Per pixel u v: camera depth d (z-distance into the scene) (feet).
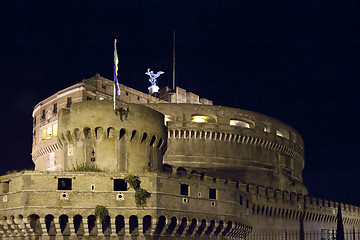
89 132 326.24
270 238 440.86
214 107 495.82
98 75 485.56
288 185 533.55
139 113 333.21
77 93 463.01
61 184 288.51
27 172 280.10
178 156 465.88
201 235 323.98
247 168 491.72
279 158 530.27
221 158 478.18
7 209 286.46
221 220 331.98
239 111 506.89
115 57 348.79
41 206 276.82
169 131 467.52
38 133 501.15
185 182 310.86
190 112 484.74
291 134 565.94
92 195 282.56
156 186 293.02
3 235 298.97
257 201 426.10
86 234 283.18
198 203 317.42
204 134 474.90
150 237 292.20
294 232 479.82
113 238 287.07
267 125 525.75
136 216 286.66
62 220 281.95
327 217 531.91
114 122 324.80
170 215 297.53
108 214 282.36
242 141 493.36
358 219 588.09
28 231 281.74
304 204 497.05
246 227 370.73
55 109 481.87
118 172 288.51
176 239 307.99
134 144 331.36
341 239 507.30
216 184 333.21
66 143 336.90
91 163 323.16
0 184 294.05
